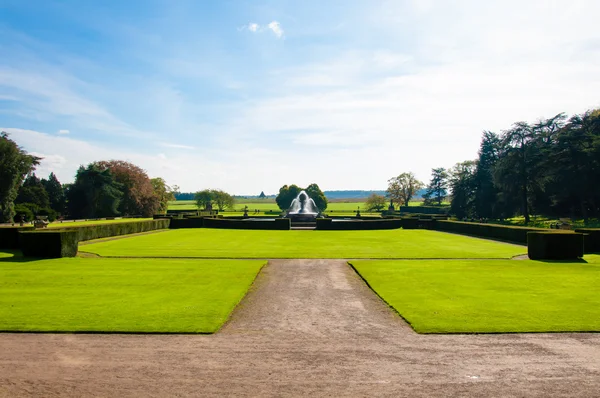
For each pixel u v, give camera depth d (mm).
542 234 23812
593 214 61250
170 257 25094
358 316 12906
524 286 16812
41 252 24000
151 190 89500
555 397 7469
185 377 8344
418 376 8383
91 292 15758
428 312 13055
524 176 59906
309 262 23266
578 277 18578
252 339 10719
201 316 12617
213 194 121875
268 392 7660
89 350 9883
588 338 10711
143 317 12469
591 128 60750
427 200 117438
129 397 7496
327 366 8906
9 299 14617
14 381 8180
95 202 79188
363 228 50469
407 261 23203
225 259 24172
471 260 23641
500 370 8680
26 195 84000
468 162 106250
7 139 64188
